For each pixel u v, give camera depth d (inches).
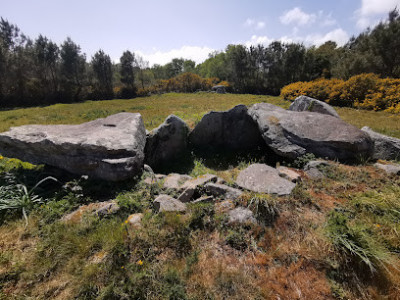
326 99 631.2
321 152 205.0
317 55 1216.2
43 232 121.0
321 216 128.0
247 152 273.6
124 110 633.0
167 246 112.3
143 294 89.3
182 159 265.6
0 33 1222.9
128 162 172.6
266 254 107.9
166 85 1552.7
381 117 410.3
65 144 176.4
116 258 104.3
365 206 132.4
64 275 98.0
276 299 88.2
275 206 130.6
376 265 94.3
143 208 143.1
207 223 125.6
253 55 1352.1
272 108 273.4
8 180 164.7
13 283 94.4
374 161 195.6
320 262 99.2
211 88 1480.1
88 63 1525.6
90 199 154.3
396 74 769.6
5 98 1109.7
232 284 93.6
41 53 1218.6
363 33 913.5
